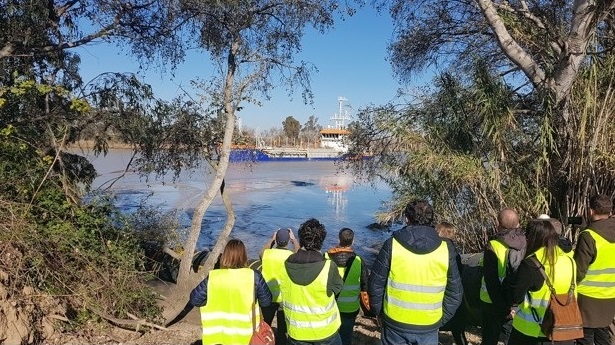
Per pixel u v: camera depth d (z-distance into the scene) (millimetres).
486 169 8195
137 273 7914
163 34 10516
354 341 6566
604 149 7332
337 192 35344
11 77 8484
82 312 6512
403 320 3709
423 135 9086
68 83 9844
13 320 5434
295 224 22266
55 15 9641
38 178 7691
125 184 32844
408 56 14047
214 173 11141
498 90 8391
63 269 6738
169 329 7230
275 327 7027
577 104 7871
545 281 3744
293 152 76062
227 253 3941
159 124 10328
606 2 8109
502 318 4848
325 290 3930
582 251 4254
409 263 3664
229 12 9664
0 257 6004
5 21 8625
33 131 8422
